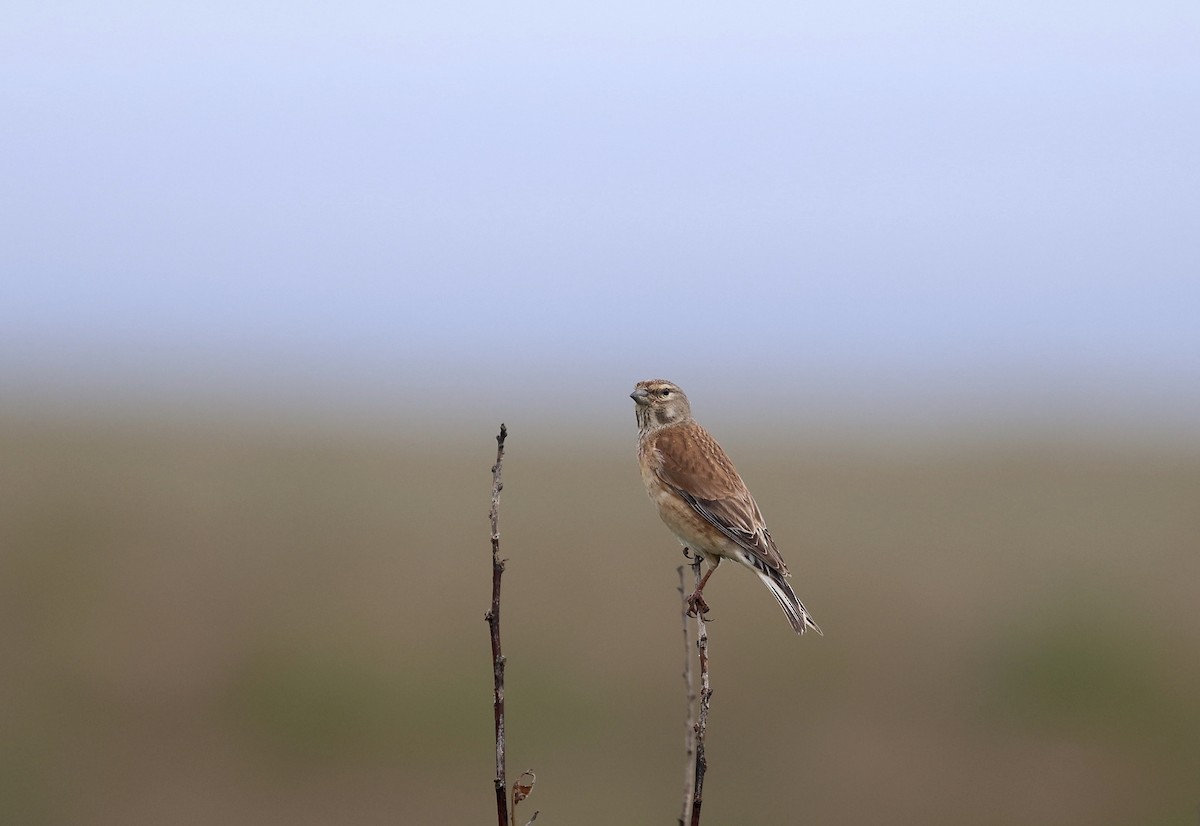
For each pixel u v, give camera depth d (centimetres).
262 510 2412
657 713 1598
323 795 1460
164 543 2098
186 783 1472
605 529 2364
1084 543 2255
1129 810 1450
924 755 1530
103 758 1501
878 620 1838
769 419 5050
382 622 1783
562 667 1680
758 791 1477
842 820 1448
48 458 2903
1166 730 1559
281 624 1753
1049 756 1539
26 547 2000
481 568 2056
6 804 1420
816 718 1593
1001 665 1677
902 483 2980
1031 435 3981
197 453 3155
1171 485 2903
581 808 1413
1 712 1555
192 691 1620
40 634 1727
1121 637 1716
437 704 1585
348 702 1572
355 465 3100
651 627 1798
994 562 2122
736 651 1728
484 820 1423
